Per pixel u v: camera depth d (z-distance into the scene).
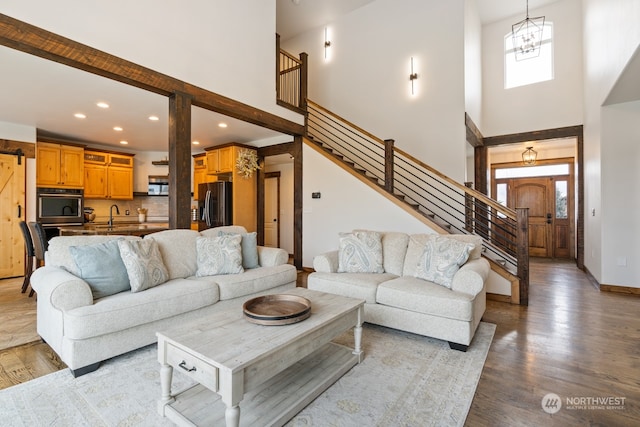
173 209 3.67
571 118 6.21
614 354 2.49
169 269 3.05
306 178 5.67
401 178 6.04
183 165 3.72
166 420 1.70
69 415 1.73
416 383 2.07
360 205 5.05
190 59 3.82
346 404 1.85
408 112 6.03
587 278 5.28
